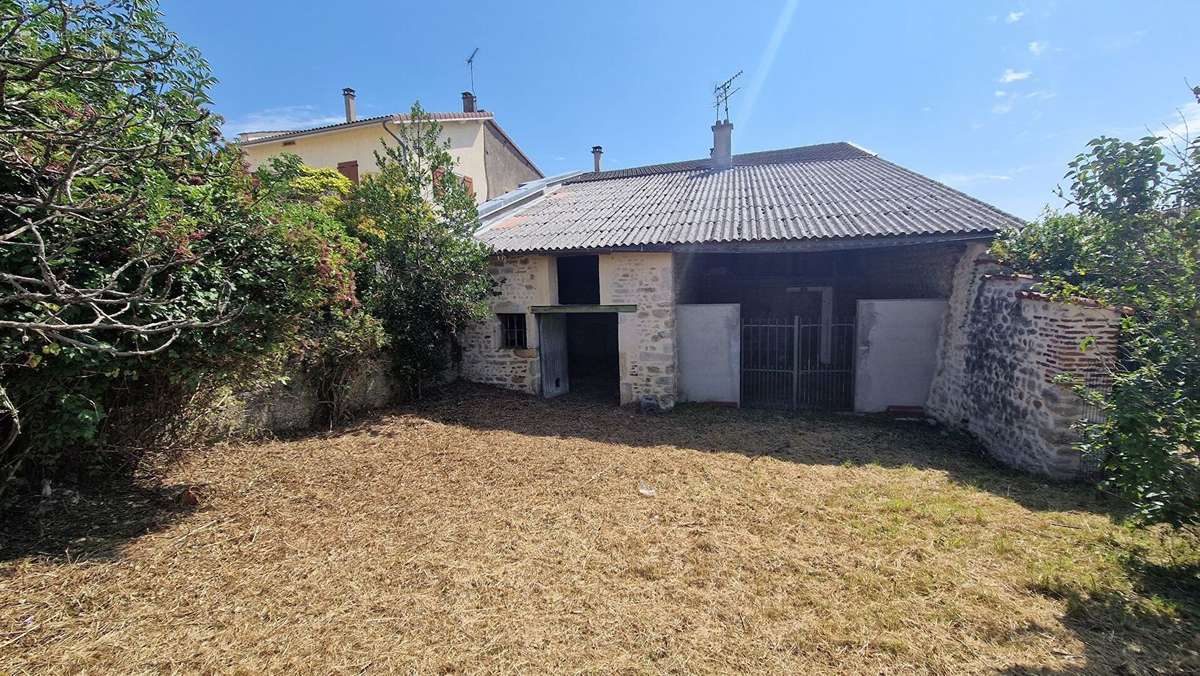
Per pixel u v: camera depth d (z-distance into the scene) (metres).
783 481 5.66
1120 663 2.73
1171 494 3.21
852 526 4.48
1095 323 5.22
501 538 4.31
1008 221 7.21
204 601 3.36
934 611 3.24
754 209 9.56
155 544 4.04
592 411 8.94
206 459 5.94
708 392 9.38
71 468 4.62
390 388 8.83
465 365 10.42
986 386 6.81
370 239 8.77
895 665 2.80
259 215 4.70
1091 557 3.83
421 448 6.87
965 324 7.43
